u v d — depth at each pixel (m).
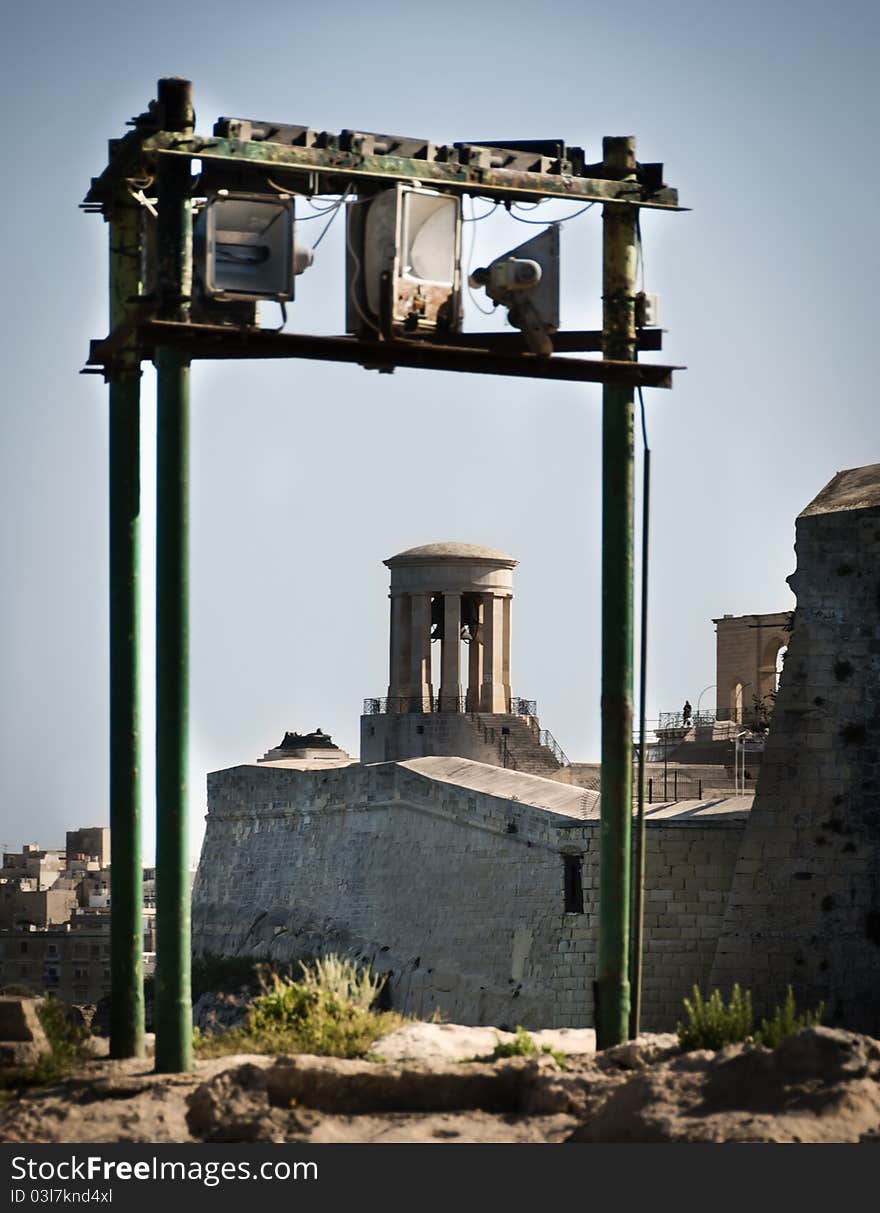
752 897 169.88
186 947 84.88
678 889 178.50
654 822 179.62
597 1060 82.81
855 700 170.00
